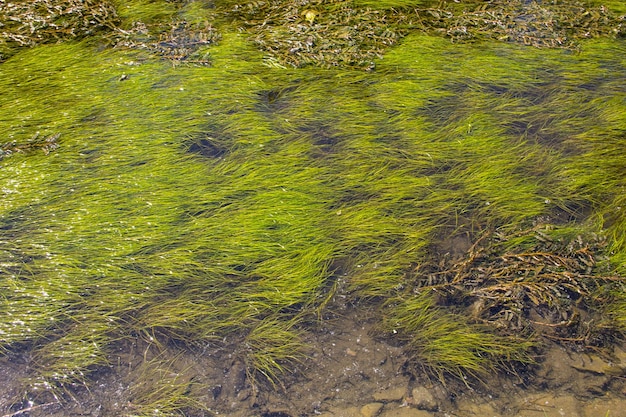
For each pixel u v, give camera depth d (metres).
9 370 2.12
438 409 2.10
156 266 2.26
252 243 2.31
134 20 3.06
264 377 2.14
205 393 2.12
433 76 2.82
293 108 2.71
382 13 3.10
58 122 2.61
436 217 2.40
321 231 2.35
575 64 2.88
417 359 2.16
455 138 2.61
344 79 2.81
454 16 3.10
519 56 2.91
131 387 2.12
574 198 2.44
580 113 2.70
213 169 2.49
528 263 2.28
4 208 2.35
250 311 2.22
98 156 2.51
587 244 2.31
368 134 2.62
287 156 2.53
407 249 2.33
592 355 2.16
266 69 2.84
